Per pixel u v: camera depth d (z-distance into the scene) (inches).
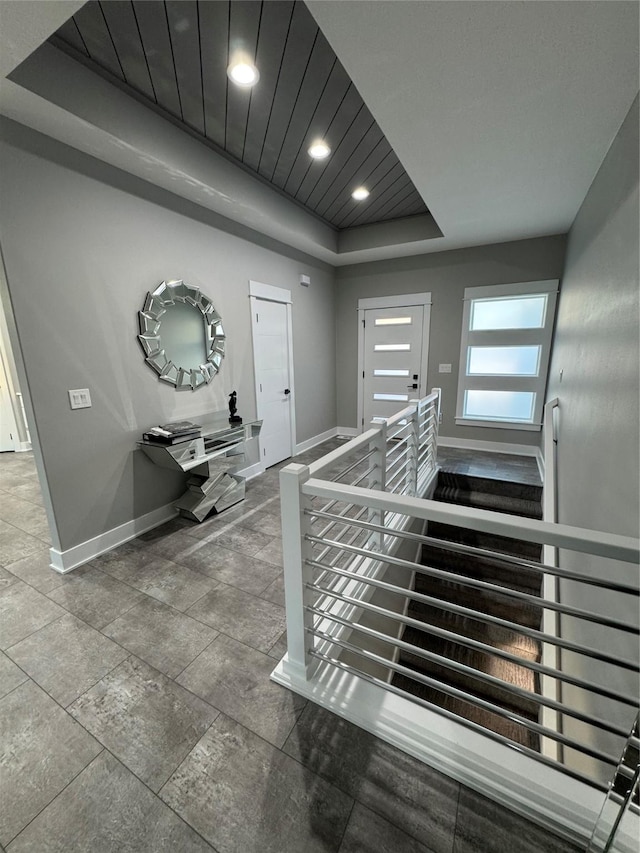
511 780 41.1
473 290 171.3
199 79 75.8
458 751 44.2
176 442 97.9
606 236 78.3
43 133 75.9
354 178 122.3
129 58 70.0
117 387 95.1
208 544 97.8
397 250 173.2
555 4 48.1
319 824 39.6
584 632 66.1
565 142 80.7
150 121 85.2
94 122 74.2
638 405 49.8
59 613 72.1
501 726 88.7
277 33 64.2
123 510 99.0
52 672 58.9
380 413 207.5
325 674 56.1
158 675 58.2
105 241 89.4
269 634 66.5
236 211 120.8
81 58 70.0
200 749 47.2
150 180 98.0
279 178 122.0
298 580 50.8
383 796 41.8
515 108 70.1
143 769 45.1
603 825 34.1
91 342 88.2
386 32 52.7
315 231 157.9
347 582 75.9
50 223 78.4
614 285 68.8
